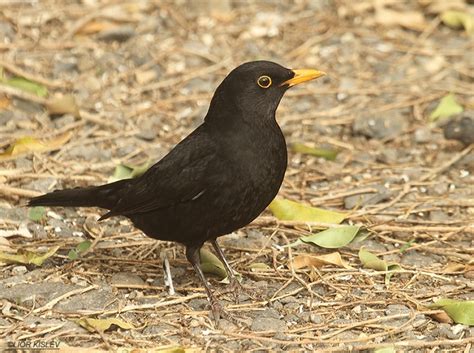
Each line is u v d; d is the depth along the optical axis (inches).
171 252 443.5
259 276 423.5
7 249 431.5
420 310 391.5
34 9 661.9
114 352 354.9
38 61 612.4
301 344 367.6
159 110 576.4
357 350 363.9
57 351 351.9
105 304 393.4
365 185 508.1
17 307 388.5
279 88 400.8
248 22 672.4
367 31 666.8
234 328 382.3
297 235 459.8
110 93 589.3
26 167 505.7
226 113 394.9
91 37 644.7
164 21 663.8
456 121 551.2
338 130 570.3
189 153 391.2
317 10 686.5
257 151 389.4
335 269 426.3
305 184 510.3
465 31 672.4
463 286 412.5
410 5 694.5
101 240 449.1
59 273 418.0
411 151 547.2
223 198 388.5
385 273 420.5
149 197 396.5
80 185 496.4
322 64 631.8
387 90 605.6
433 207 484.4
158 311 391.9
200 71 617.6
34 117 554.9
